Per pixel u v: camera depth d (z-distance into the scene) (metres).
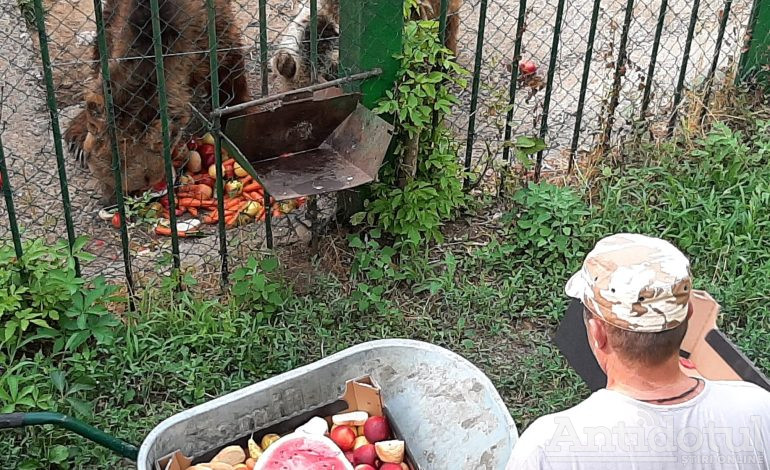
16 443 3.76
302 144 4.54
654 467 2.06
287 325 4.43
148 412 3.97
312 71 4.66
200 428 3.27
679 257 2.10
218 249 5.11
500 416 3.18
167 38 5.36
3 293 4.13
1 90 5.58
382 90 4.74
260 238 5.12
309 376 3.39
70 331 4.23
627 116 5.69
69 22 7.16
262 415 3.39
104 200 5.50
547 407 4.09
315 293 4.66
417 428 3.43
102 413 3.89
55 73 6.57
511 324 4.61
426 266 4.82
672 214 5.07
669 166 5.46
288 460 3.22
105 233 5.29
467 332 4.51
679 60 6.86
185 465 3.25
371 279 4.75
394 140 4.86
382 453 3.38
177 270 4.64
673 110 5.70
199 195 5.54
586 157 5.63
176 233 4.59
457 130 6.23
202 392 4.04
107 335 4.14
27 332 4.26
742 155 5.41
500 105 5.20
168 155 4.40
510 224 5.11
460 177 5.26
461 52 7.20
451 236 5.16
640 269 2.06
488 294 4.68
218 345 4.30
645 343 2.06
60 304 4.28
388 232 5.04
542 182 5.18
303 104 4.32
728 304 4.58
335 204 5.26
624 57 5.47
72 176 5.75
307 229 5.14
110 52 5.34
